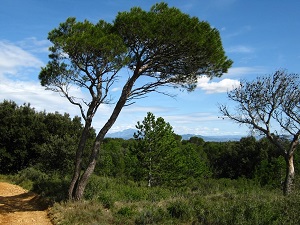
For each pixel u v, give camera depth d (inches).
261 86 802.8
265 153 1923.0
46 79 582.6
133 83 591.2
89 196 587.5
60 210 490.3
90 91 593.6
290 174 739.4
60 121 1252.5
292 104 771.4
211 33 553.6
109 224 418.3
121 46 528.1
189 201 491.2
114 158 1760.6
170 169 1223.5
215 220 391.5
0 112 1206.3
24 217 485.4
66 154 892.0
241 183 1205.1
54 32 586.9
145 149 1213.7
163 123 1242.6
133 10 547.8
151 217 420.2
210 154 2576.3
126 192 656.4
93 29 556.7
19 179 904.9
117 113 593.0
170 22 508.4
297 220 350.9
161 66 597.6
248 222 364.2
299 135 756.0
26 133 1184.8
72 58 545.3
